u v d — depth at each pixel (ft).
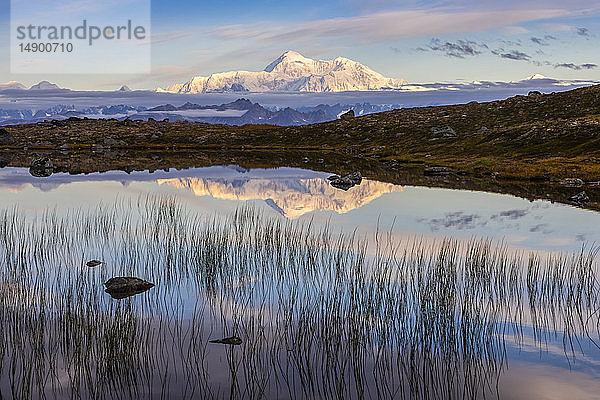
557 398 54.08
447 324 70.90
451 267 92.79
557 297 82.43
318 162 368.07
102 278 91.61
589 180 234.79
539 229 138.31
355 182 250.16
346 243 119.34
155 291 85.92
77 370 58.95
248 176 276.62
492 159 320.91
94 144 544.21
